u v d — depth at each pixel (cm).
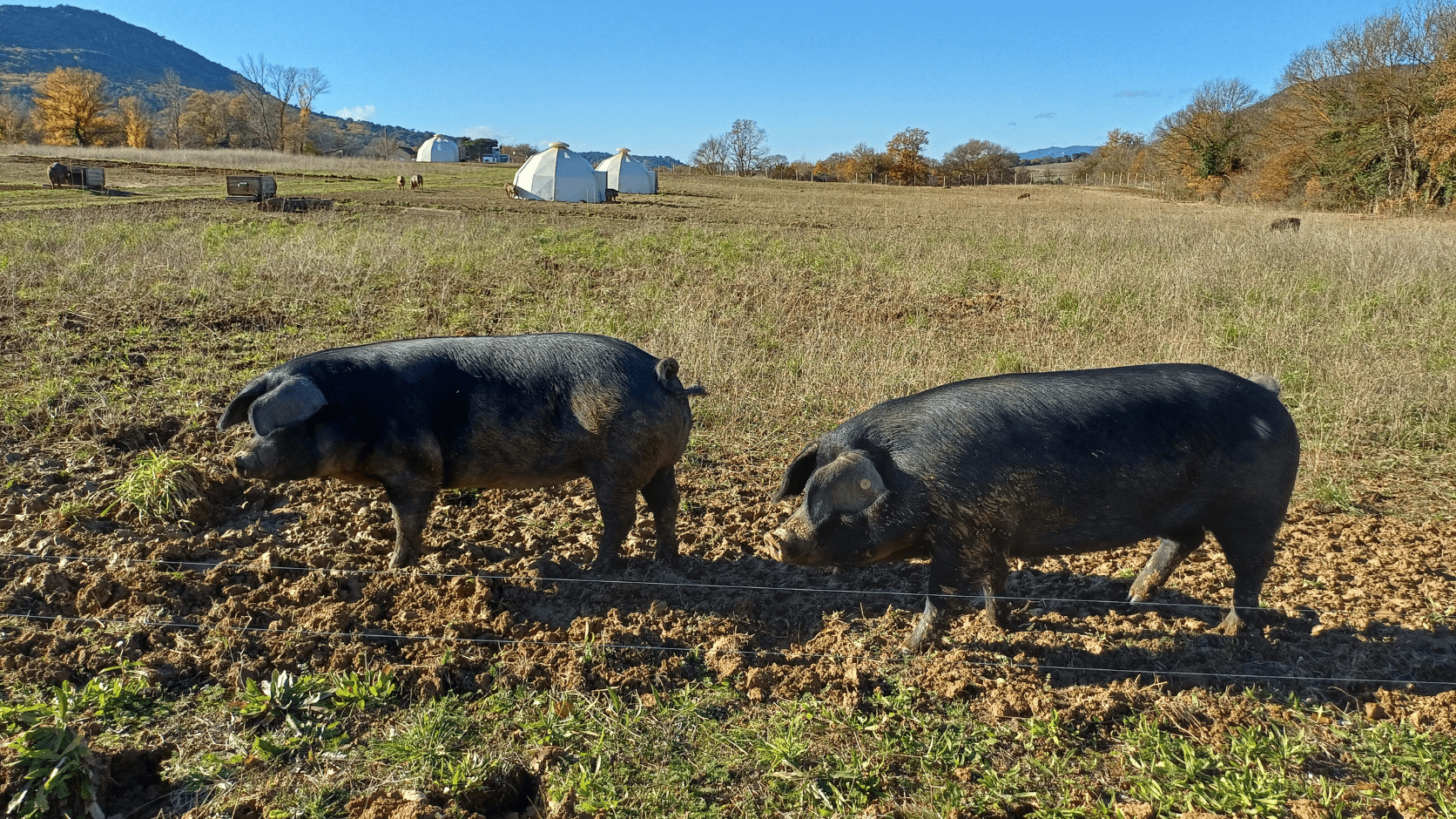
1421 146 3922
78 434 685
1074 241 2038
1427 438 755
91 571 489
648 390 488
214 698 389
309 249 1413
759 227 2516
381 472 488
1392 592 512
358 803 330
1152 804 337
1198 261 1554
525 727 377
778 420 802
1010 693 408
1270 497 439
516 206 3094
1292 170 4897
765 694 407
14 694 383
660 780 351
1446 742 375
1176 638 470
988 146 11400
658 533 539
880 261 1706
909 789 352
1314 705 409
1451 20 3944
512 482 509
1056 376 452
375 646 429
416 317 1104
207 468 616
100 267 1241
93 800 329
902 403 450
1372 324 1115
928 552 447
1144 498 431
